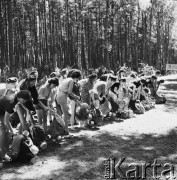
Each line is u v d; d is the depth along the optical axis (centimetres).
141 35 5059
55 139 726
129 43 5078
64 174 532
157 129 852
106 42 3506
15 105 595
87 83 901
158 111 1148
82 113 843
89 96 895
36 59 3706
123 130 838
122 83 1045
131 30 4778
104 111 930
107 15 3416
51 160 598
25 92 587
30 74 712
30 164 576
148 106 1175
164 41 5881
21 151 580
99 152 650
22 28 3881
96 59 4431
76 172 541
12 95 586
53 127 721
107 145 698
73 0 3972
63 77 1062
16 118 809
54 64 3753
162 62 5925
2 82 2395
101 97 917
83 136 771
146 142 727
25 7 3691
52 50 3884
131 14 4503
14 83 717
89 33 4447
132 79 1169
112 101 1000
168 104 1329
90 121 870
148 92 1297
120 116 1003
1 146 584
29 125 654
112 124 910
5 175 526
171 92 1831
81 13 3806
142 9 4912
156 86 1372
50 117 889
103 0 3769
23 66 3697
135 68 3641
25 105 595
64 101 739
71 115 838
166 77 3600
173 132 819
